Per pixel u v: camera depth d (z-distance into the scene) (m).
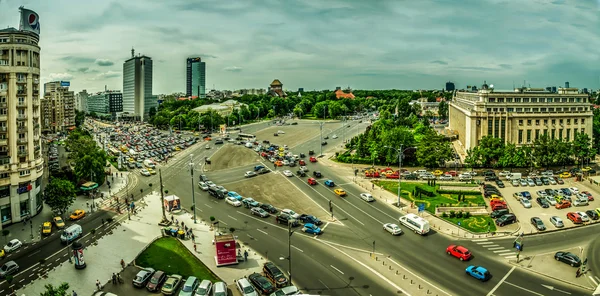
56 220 111.31
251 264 86.69
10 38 112.00
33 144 118.88
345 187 147.00
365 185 149.50
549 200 125.25
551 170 169.38
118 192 145.12
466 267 84.69
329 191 141.75
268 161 195.50
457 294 74.38
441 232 103.94
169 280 76.25
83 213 119.00
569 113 192.75
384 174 162.62
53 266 87.00
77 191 142.00
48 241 101.00
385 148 183.50
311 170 176.12
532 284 77.88
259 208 118.38
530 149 169.50
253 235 102.56
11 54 112.00
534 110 192.00
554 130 192.88
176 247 95.38
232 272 83.12
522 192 132.38
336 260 88.12
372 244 96.44
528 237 100.44
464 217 114.19
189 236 102.12
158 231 106.00
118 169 184.75
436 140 176.00
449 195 135.12
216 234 103.12
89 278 81.50
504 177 157.88
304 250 93.44
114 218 116.62
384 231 104.69
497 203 120.94
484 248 94.19
